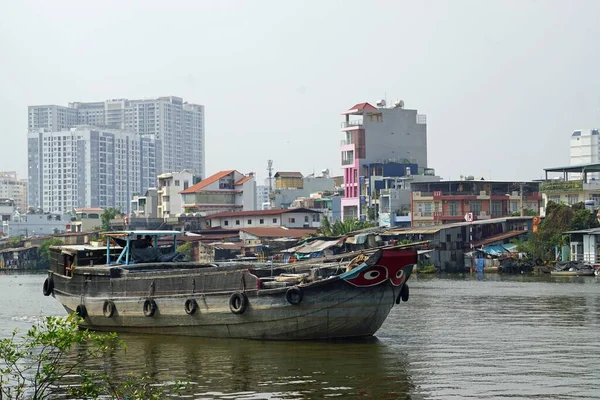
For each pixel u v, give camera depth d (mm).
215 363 30531
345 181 120188
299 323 34000
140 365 30594
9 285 85438
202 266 41312
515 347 33562
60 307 56594
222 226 120125
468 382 26953
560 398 24750
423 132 121938
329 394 25625
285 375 28312
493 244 95000
